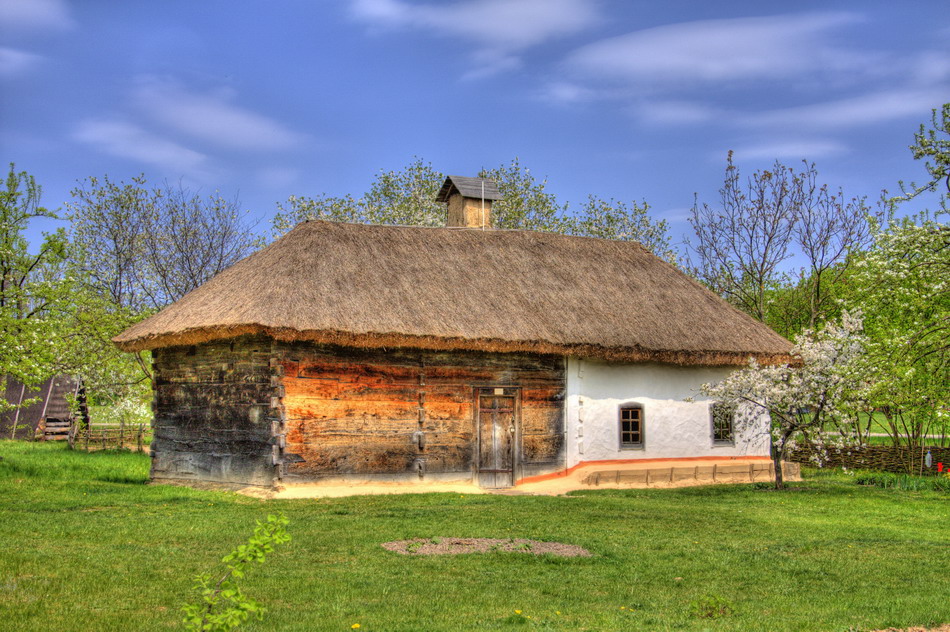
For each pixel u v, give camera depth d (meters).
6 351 19.30
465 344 18.55
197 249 33.69
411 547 11.81
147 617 8.14
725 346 21.86
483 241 22.98
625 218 41.22
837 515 16.00
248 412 17.97
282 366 17.42
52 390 34.34
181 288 33.19
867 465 25.52
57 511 13.98
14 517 13.05
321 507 15.51
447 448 19.08
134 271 32.91
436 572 10.41
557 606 9.00
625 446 21.48
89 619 7.97
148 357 30.17
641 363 21.89
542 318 20.25
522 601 9.16
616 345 20.41
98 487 17.19
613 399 21.45
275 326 16.66
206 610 6.79
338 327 17.27
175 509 14.72
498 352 19.72
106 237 32.97
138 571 9.84
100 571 9.76
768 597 9.56
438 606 8.84
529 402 20.27
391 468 18.41
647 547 12.36
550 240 24.27
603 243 25.17
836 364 18.61
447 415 19.16
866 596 9.63
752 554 11.95
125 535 11.97
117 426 30.84
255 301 17.36
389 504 16.12
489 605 8.95
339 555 11.27
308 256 19.34
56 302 21.86
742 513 16.05
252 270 19.48
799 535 13.68
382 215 38.59
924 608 8.98
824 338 19.44
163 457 20.27
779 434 19.64
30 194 22.34
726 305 24.16
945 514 16.36
